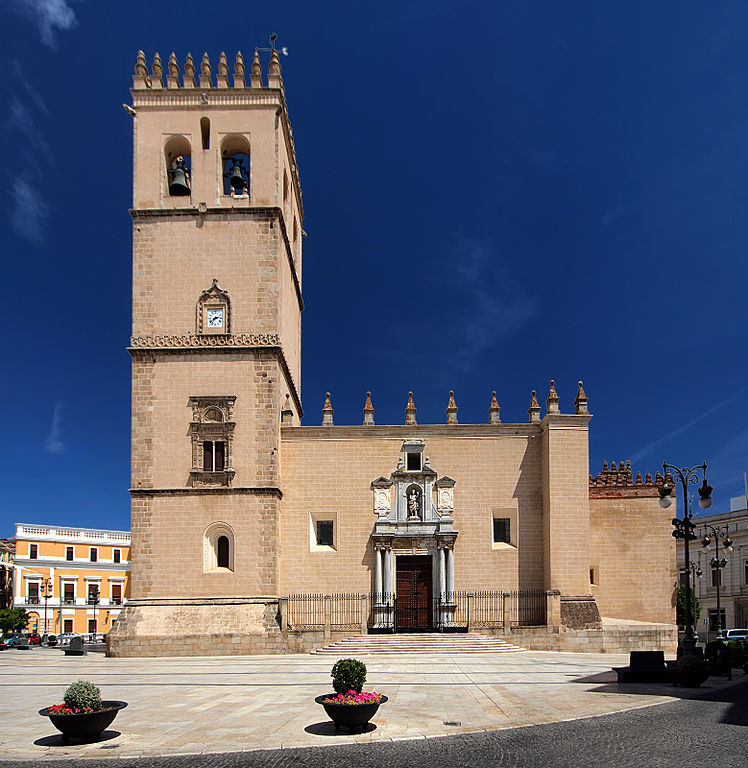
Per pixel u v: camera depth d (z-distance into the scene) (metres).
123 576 100.31
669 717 20.81
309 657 40.44
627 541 51.69
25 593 91.44
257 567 44.78
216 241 48.56
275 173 49.22
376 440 49.56
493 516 49.06
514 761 16.05
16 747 18.03
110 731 19.59
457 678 29.88
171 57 50.38
